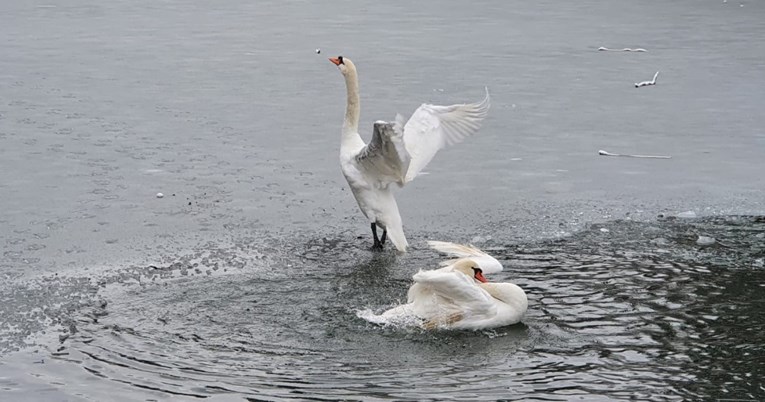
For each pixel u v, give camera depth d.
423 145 11.38
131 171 14.83
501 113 18.73
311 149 16.25
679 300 9.84
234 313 9.50
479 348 8.70
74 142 16.39
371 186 11.37
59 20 30.70
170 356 8.52
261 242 11.88
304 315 9.45
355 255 11.48
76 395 7.80
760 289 10.15
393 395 7.77
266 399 7.70
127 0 36.06
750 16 31.59
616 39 27.16
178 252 11.45
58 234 12.02
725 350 8.67
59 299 9.88
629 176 14.78
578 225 12.55
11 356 8.52
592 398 7.77
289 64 23.66
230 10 33.59
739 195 13.79
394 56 24.58
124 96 20.00
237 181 14.45
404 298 9.99
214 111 18.83
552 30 28.84
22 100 19.41
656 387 7.97
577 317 9.41
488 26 29.62
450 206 13.46
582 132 17.39
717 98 19.89
